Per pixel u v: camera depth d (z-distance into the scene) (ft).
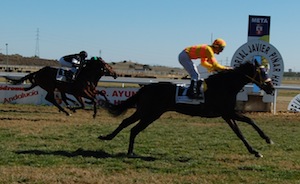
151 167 20.84
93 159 22.22
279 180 18.72
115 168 20.43
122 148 25.80
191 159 23.13
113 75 40.22
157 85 24.11
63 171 19.40
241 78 23.66
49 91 41.19
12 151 23.84
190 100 23.62
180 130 33.65
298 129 36.09
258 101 50.06
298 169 21.03
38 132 30.86
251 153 23.76
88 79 39.50
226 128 35.42
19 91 50.93
